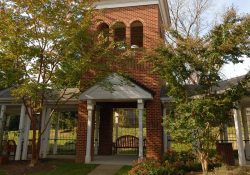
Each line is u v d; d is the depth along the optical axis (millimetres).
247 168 10828
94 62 13516
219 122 10031
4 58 12094
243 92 9953
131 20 16531
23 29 11922
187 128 9844
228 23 10086
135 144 19109
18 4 12094
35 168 12523
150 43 15883
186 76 10422
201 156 10242
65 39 12312
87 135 14445
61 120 28375
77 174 11414
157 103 15109
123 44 14141
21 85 12570
